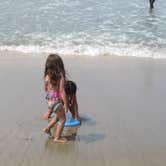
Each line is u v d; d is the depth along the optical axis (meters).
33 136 7.20
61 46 15.00
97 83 10.48
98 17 19.92
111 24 18.66
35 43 15.40
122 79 10.91
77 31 17.31
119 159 6.33
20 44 15.23
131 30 17.67
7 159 6.25
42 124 7.76
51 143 6.91
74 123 7.77
